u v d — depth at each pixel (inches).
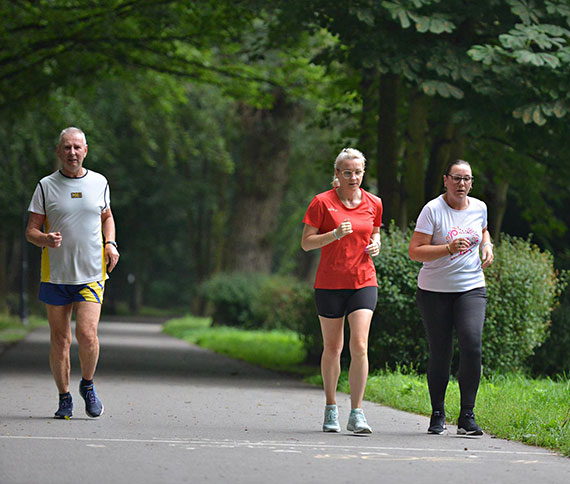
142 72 1503.4
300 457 434.0
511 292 851.4
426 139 1239.5
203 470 393.1
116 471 386.0
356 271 525.7
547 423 525.3
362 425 519.5
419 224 533.6
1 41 1373.0
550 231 1509.6
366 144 1266.0
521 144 1019.9
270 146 2487.7
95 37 1331.2
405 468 410.3
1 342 1544.0
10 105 1528.1
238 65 1542.8
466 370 522.6
